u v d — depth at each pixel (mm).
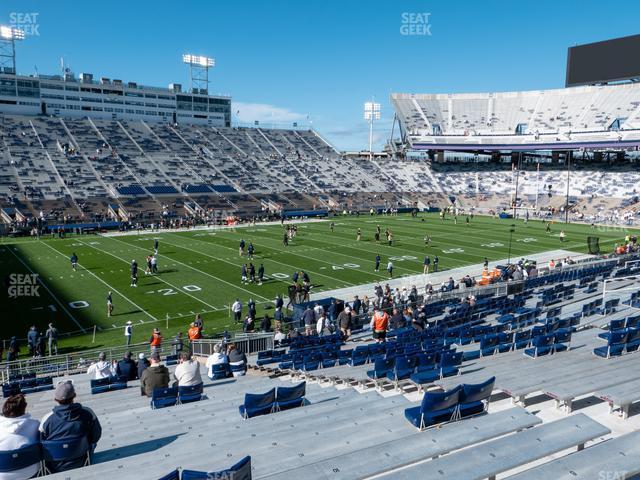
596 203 66562
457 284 27469
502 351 11852
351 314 18891
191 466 5086
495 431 5273
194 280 29906
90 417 5250
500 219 63719
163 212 57812
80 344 19828
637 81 77812
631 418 6680
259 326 22094
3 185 57062
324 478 4371
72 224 49656
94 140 74125
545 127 79812
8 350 19062
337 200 72500
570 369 9008
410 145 87438
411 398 8617
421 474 4316
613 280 23312
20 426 4910
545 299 19906
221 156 80250
